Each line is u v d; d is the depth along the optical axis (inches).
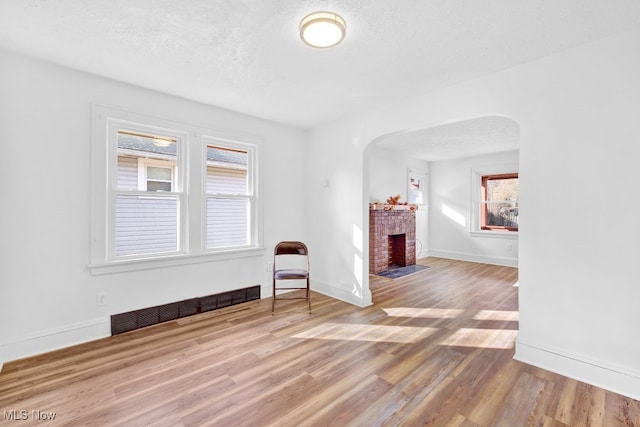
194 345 97.8
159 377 79.3
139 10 66.6
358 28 72.4
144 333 106.9
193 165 124.3
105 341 100.1
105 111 102.3
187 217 123.0
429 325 115.0
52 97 92.9
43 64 91.4
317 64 91.2
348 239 144.1
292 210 162.4
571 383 76.8
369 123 133.6
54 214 93.7
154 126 113.2
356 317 123.3
